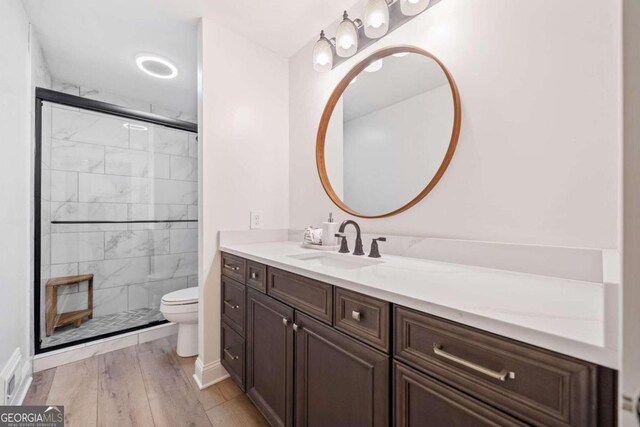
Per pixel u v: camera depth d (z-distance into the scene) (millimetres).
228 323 1565
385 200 1392
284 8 1540
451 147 1118
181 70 2229
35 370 1667
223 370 1654
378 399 740
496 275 890
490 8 1027
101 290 2561
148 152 2865
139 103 2830
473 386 561
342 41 1342
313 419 966
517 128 957
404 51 1323
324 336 918
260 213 1868
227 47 1711
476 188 1058
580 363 436
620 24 307
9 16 1343
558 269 844
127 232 2723
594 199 808
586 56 825
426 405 638
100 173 2572
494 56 1013
